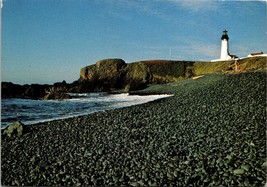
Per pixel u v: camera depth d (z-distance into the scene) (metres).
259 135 12.82
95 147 12.90
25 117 23.98
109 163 10.83
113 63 81.62
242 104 19.14
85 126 17.19
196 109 19.47
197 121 16.19
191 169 9.91
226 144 12.02
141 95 44.88
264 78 27.64
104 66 81.25
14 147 13.57
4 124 21.16
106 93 56.88
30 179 10.09
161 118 17.88
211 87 29.08
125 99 39.62
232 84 27.62
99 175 9.96
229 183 8.91
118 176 9.77
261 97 20.72
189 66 88.00
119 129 15.98
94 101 37.72
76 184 9.48
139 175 9.70
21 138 15.10
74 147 13.14
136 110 21.59
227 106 19.09
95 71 80.81
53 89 43.41
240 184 8.84
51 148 13.23
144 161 10.82
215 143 12.27
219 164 10.09
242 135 12.98
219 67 66.56
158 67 91.38
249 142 12.01
